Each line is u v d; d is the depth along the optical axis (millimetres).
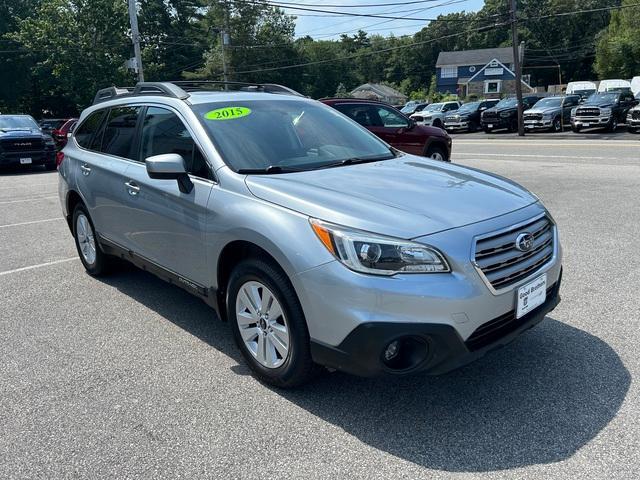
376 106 11242
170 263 4129
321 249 2910
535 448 2762
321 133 4398
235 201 3428
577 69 85250
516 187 3742
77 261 6391
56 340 4219
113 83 35281
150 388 3467
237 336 3574
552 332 4055
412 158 4406
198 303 4957
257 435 2947
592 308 4457
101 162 4945
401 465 2674
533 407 3123
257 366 3457
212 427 3029
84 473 2682
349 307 2799
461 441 2842
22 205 10461
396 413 3119
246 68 65500
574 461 2650
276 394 3354
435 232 2871
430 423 3012
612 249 6047
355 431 2959
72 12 34719
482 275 2871
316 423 3043
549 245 3443
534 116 27266
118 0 35406
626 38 56281
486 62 70688
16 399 3375
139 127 4609
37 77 43312
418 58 98875
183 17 61312
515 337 3072
